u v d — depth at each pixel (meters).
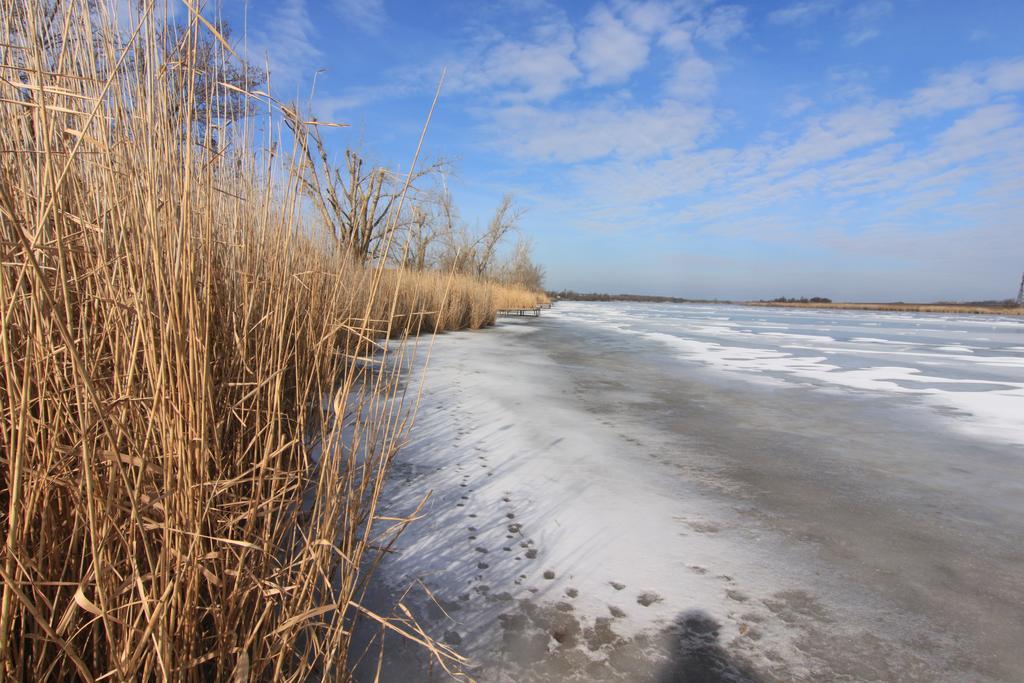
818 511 2.81
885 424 4.78
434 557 2.17
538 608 1.87
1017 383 7.03
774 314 33.84
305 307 1.87
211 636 1.14
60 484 1.08
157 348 1.15
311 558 1.26
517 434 4.02
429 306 11.43
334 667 1.45
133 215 1.07
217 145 1.48
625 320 21.98
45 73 1.05
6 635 0.88
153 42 1.14
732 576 2.13
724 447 3.94
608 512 2.69
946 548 2.43
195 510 1.07
